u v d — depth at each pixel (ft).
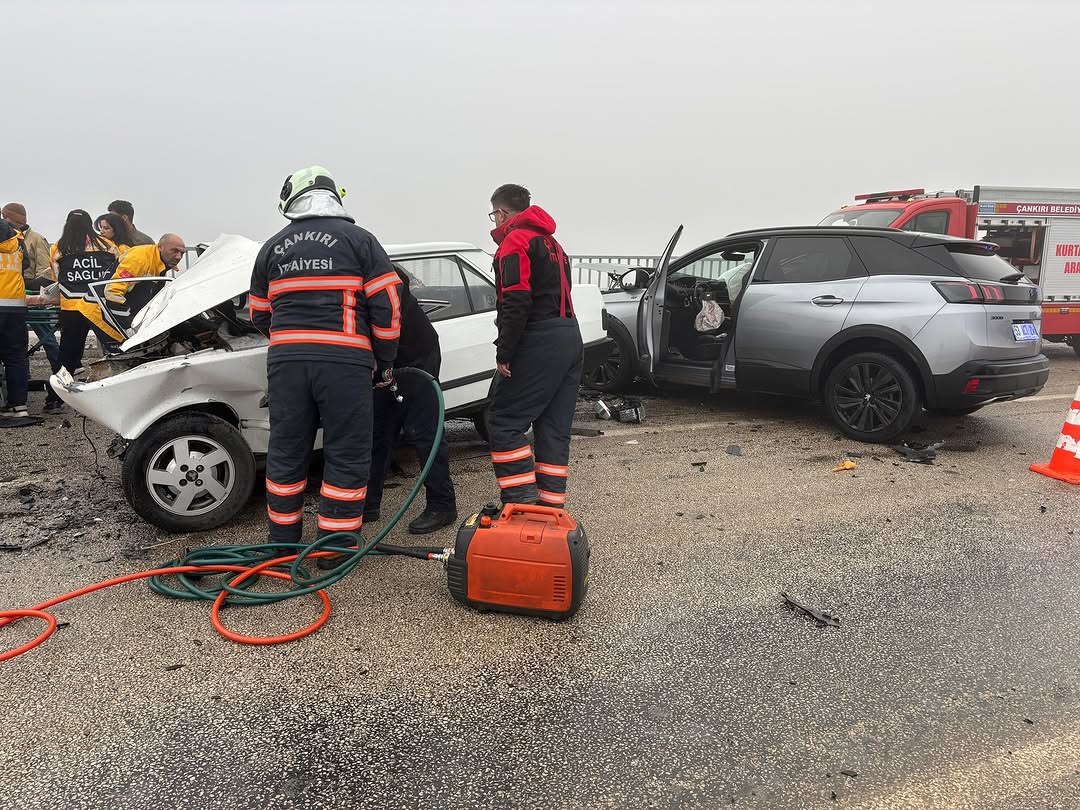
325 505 10.94
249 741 7.29
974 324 16.78
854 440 18.83
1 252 19.75
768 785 6.72
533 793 6.62
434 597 10.32
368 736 7.38
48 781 6.70
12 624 9.52
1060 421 21.20
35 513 13.58
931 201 30.50
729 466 16.71
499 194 12.39
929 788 6.68
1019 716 7.74
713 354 22.61
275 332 10.36
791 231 20.01
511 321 10.69
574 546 9.36
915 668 8.65
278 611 9.87
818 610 10.03
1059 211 32.65
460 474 16.22
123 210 23.36
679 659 8.82
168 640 9.13
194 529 12.45
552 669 8.61
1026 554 11.89
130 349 12.84
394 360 11.43
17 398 20.83
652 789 6.67
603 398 23.91
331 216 10.47
